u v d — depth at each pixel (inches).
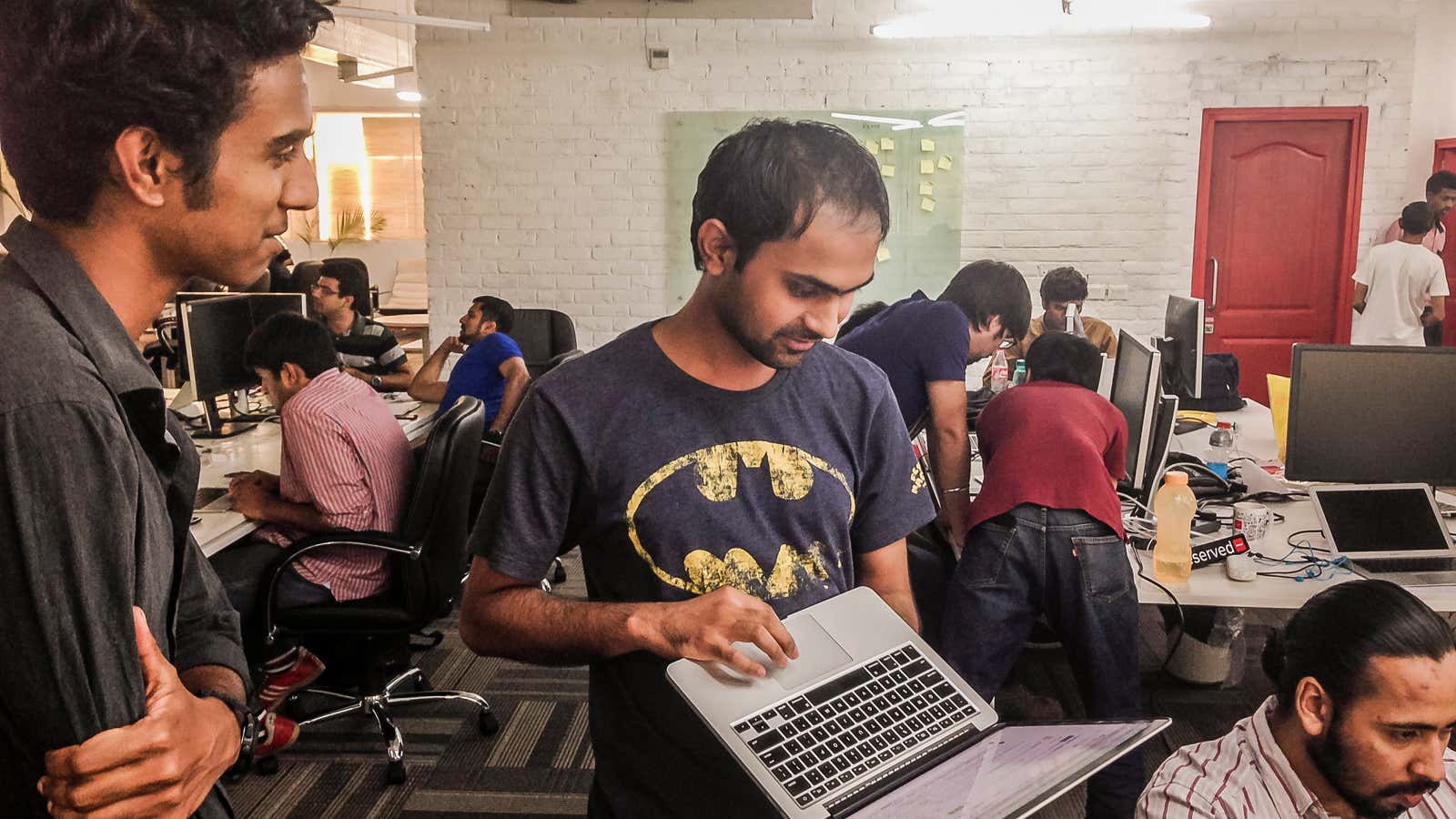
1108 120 233.9
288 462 100.7
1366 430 94.6
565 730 114.0
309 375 108.1
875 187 35.6
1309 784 48.3
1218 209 236.7
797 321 36.2
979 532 86.4
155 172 25.4
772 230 34.6
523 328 195.8
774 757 34.6
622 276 246.2
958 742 37.3
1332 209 235.3
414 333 393.4
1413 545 88.4
